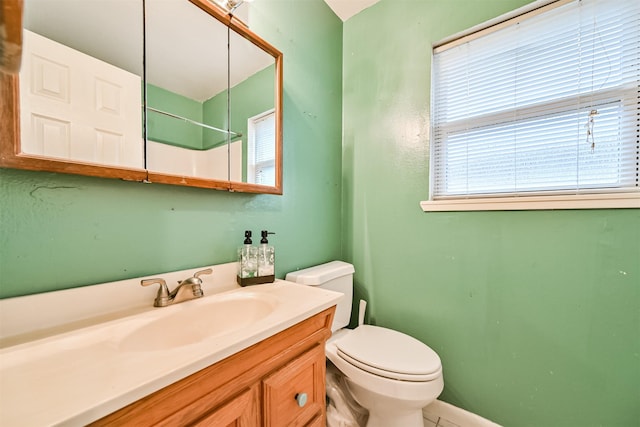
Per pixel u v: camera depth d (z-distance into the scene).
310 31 1.45
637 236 0.92
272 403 0.62
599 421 0.99
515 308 1.15
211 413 0.51
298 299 0.82
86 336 0.58
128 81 0.76
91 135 0.68
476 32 1.27
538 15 1.12
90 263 0.69
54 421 0.33
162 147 0.83
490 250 1.21
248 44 1.08
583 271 1.01
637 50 0.96
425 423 1.29
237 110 1.04
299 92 1.38
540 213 1.09
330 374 1.28
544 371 1.09
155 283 0.78
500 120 1.24
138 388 0.40
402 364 1.00
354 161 1.67
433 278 1.36
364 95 1.62
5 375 0.43
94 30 0.70
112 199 0.73
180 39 0.88
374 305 1.57
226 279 0.99
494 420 1.19
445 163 1.39
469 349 1.26
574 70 1.07
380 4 1.55
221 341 0.53
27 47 0.59
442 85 1.40
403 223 1.46
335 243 1.65
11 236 0.58
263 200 1.19
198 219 0.94
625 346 0.94
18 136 0.56
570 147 1.08
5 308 0.56
